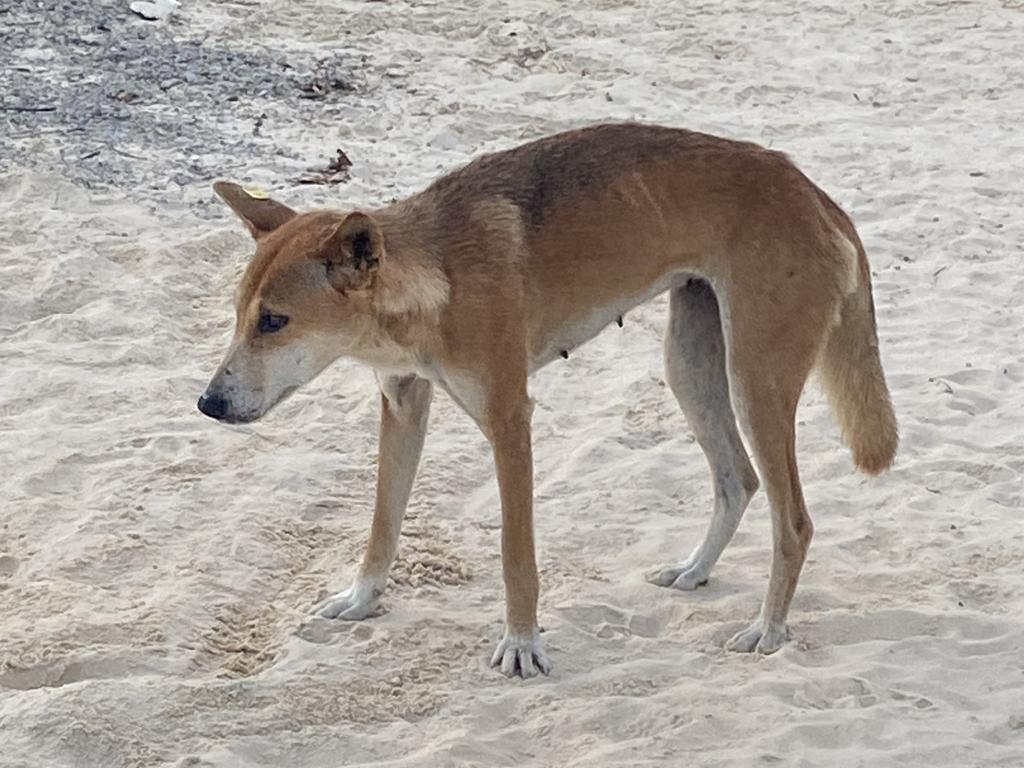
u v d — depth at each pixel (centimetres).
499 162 324
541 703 314
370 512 360
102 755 301
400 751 306
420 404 329
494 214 318
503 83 564
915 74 602
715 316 333
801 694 315
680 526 357
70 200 454
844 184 494
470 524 357
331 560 346
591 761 303
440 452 375
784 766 302
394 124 513
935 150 526
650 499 364
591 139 326
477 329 315
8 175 461
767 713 311
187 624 328
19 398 385
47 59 542
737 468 339
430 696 315
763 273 322
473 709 313
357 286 309
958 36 648
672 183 323
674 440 383
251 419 311
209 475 366
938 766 302
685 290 333
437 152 493
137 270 429
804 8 677
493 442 320
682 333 335
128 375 396
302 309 309
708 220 323
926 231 470
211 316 418
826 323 325
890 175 502
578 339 329
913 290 443
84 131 486
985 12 679
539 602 337
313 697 313
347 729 309
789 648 325
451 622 331
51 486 362
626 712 312
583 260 322
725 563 347
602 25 640
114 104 507
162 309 417
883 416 332
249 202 325
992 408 397
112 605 331
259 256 313
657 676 320
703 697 314
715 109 557
